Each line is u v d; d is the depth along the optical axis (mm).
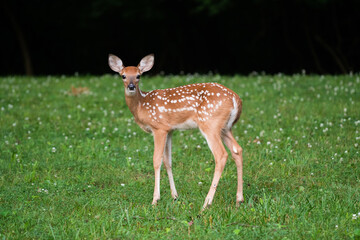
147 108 9172
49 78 22406
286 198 8844
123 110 15961
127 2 29031
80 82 20844
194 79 20516
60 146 12414
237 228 7492
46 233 7578
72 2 31219
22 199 8984
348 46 32844
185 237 7348
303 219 7703
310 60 33344
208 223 7762
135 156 11750
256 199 9117
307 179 9977
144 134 13484
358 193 8961
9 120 14641
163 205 8711
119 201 8922
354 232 7125
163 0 29422
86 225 7773
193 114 9016
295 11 32031
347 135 12477
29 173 10461
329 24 32562
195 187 9703
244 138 12750
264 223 7621
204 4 27109
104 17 32219
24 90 19188
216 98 8852
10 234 7477
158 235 7422
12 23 32906
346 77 19906
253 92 17688
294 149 11789
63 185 9828
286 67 34000
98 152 11930
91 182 10039
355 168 10383
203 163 11086
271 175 10297
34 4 31891
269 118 14430
